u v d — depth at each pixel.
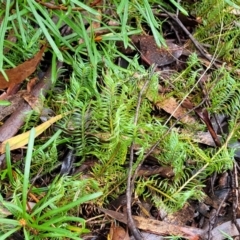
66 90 0.84
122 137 0.79
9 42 0.85
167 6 1.02
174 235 0.80
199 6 1.02
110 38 0.89
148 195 0.83
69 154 0.84
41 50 0.86
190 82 0.90
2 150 0.81
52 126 0.85
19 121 0.83
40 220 0.73
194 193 0.82
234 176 0.84
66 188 0.80
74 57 0.88
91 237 0.80
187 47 1.00
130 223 0.77
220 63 0.98
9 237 0.76
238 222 0.83
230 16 1.00
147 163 0.85
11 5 0.83
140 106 0.86
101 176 0.82
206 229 0.82
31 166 0.82
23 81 0.88
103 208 0.81
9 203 0.71
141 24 1.00
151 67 0.90
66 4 0.82
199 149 0.85
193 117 0.90
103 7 0.90
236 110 0.89
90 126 0.84
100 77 0.89
